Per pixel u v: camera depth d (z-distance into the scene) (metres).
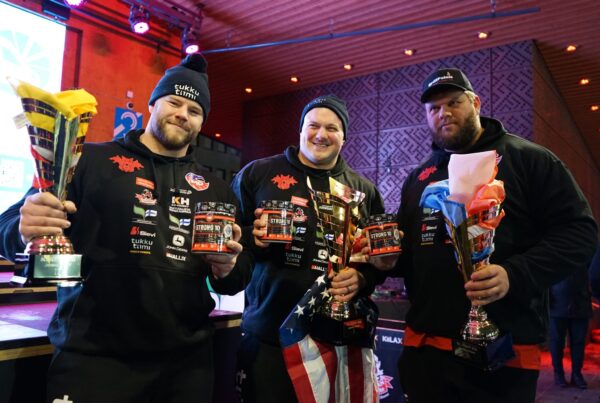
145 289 1.34
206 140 13.98
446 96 1.62
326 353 1.60
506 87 6.43
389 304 3.89
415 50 6.75
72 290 1.33
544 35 6.15
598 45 6.39
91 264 1.33
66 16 4.77
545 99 6.97
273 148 8.88
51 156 1.11
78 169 1.40
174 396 1.40
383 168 7.36
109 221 1.37
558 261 1.38
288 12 5.79
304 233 1.77
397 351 2.69
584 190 11.91
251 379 1.69
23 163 4.25
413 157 7.08
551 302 4.27
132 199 1.41
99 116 5.19
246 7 5.70
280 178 1.87
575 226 1.43
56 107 1.10
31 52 4.55
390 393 2.67
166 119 1.49
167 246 1.42
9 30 4.38
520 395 1.41
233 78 8.01
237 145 13.69
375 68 7.45
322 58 7.12
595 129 10.72
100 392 1.24
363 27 6.10
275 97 8.93
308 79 8.03
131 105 5.50
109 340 1.29
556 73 7.38
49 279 1.05
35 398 1.39
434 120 1.67
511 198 1.52
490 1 5.38
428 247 1.61
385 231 1.44
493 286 1.27
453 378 1.49
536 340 1.46
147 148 1.51
